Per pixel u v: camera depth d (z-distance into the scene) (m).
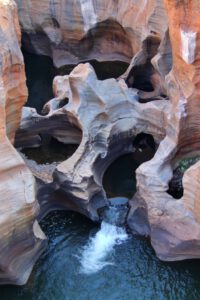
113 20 26.39
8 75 16.84
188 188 16.41
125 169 20.73
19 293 16.28
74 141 21.83
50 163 20.81
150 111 20.52
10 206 15.15
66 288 16.39
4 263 15.40
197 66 16.83
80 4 26.44
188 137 18.50
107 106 20.34
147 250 17.45
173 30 16.98
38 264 17.14
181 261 17.03
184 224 16.64
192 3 15.74
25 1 27.66
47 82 27.05
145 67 24.59
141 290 16.25
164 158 18.11
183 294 16.12
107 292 16.23
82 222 18.73
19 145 21.55
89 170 18.47
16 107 17.89
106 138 20.02
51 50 28.72
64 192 18.62
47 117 21.16
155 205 17.22
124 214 18.67
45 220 18.88
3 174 15.24
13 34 17.20
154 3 22.78
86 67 20.66
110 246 17.70
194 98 17.56
